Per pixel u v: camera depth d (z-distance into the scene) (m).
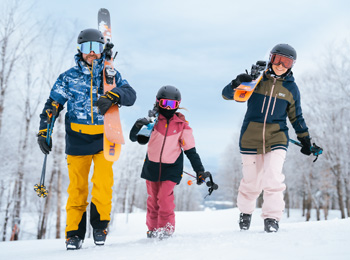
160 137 3.37
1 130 14.89
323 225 3.51
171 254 1.84
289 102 3.64
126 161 25.20
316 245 1.81
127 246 2.62
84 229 3.11
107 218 3.08
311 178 23.61
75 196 3.10
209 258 1.64
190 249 1.98
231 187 40.41
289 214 29.33
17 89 15.19
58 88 3.13
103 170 3.10
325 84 19.78
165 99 3.33
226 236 2.66
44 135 3.06
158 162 3.37
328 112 19.56
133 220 25.38
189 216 23.89
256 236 2.47
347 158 19.41
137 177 28.78
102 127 3.12
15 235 15.66
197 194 55.56
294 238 2.13
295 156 22.61
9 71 14.76
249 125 3.66
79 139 3.10
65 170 16.33
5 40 14.66
